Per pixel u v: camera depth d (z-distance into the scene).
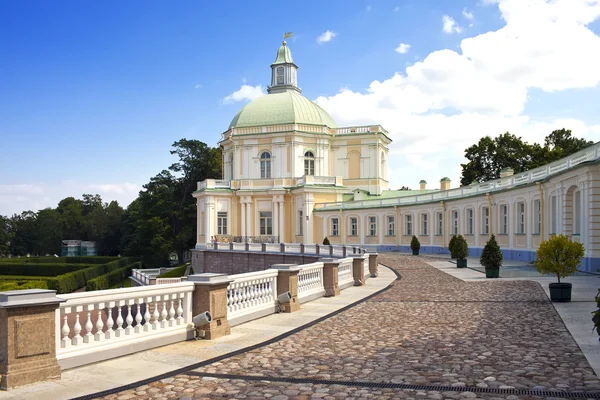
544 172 31.05
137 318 10.47
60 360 8.82
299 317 14.38
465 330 12.04
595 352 9.63
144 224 74.62
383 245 51.34
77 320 9.33
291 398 7.44
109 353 9.64
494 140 61.41
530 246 32.62
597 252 24.61
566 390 7.49
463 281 22.84
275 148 62.19
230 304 13.32
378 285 22.48
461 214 41.59
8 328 7.88
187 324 11.47
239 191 61.12
